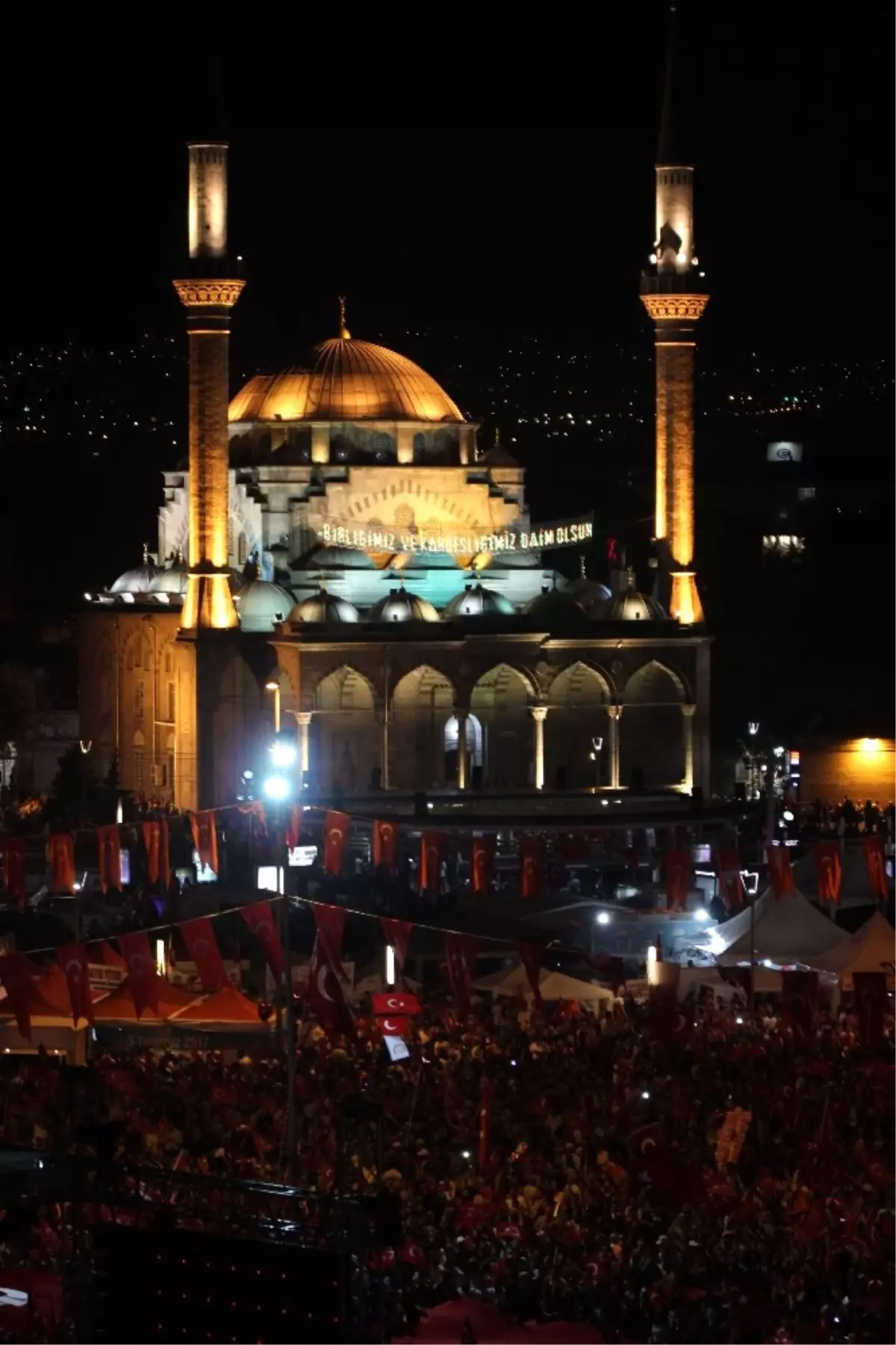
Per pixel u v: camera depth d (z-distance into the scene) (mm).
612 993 87875
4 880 104688
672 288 171250
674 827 142875
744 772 182625
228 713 166000
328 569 176250
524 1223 57812
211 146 161750
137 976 74375
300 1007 85562
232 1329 38656
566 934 104188
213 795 165625
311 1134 65312
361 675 165375
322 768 167875
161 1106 67812
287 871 68875
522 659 168875
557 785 168125
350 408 182125
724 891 97188
